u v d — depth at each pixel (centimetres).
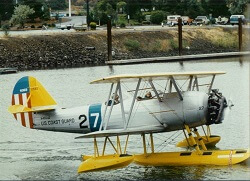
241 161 6894
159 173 6744
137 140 8300
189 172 6725
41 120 7681
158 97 7250
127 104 7338
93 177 6694
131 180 6531
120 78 6988
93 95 12131
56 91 12762
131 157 6831
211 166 6925
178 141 8175
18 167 7125
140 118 7256
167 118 7200
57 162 7312
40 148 7994
